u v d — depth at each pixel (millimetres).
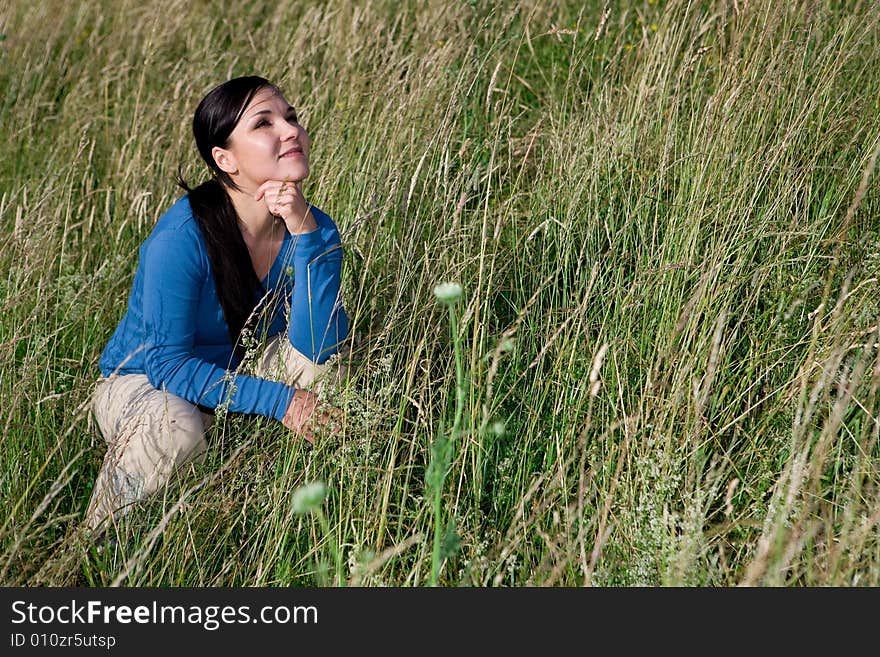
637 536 2428
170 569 2633
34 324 3229
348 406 2768
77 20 5867
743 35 3918
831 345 2830
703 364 2877
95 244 4160
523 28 4688
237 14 5828
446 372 2893
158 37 5305
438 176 3596
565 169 3691
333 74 4730
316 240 2934
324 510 2766
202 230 2896
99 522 2721
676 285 3143
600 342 3037
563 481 2500
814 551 2436
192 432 2820
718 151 3529
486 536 2535
